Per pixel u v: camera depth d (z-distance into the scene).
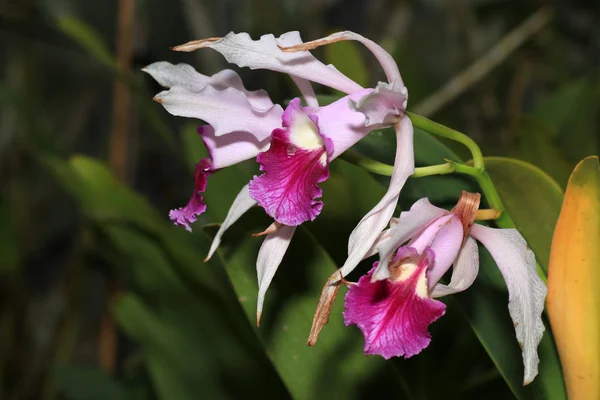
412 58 1.19
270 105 0.77
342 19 1.97
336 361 0.83
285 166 0.75
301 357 0.83
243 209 0.77
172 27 1.93
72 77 2.05
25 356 1.55
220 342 1.00
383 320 0.74
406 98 0.73
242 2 1.67
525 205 0.84
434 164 0.83
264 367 0.99
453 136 0.75
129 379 1.16
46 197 1.96
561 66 1.46
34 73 1.31
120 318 1.02
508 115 1.58
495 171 0.84
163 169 1.99
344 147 0.75
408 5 1.78
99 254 1.19
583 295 0.76
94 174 0.99
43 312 1.81
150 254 0.99
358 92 0.74
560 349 0.78
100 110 2.13
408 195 0.83
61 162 1.00
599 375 0.77
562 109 1.14
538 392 0.79
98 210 0.98
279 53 0.75
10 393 1.52
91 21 2.07
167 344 1.01
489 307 0.80
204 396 1.01
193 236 1.01
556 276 0.77
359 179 0.92
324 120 0.75
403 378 0.82
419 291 0.74
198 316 1.00
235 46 0.75
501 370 0.78
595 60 1.91
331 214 0.92
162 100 0.76
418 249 0.74
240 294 0.83
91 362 1.97
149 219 0.98
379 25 1.86
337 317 0.84
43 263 1.92
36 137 1.15
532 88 1.94
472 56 1.83
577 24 1.87
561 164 1.01
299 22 1.61
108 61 0.98
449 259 0.74
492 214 0.75
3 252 1.35
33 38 1.16
